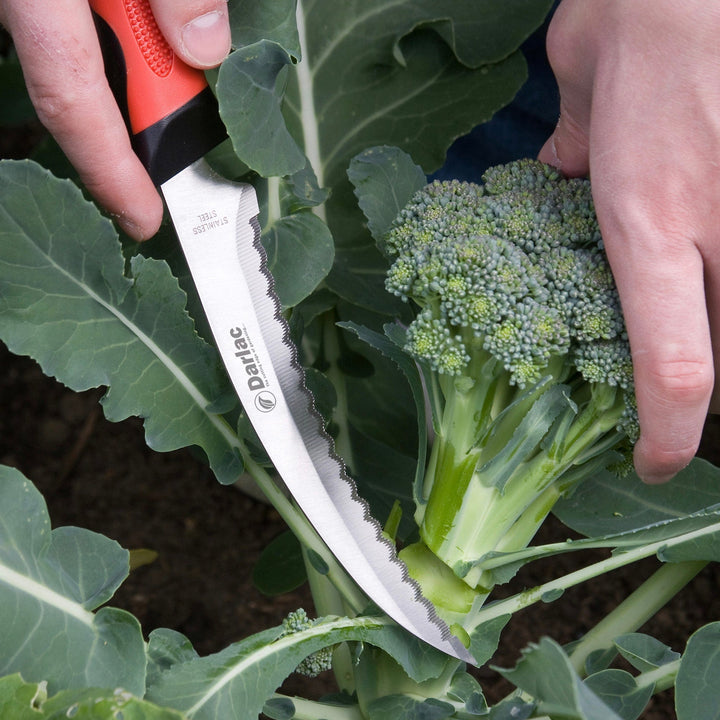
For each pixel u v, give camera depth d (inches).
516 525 21.6
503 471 20.8
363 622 21.0
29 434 31.3
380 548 20.9
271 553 26.0
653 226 19.3
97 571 20.0
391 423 26.3
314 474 20.9
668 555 21.9
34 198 19.7
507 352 20.0
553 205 20.9
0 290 20.0
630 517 24.0
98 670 19.5
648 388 19.6
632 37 19.5
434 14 24.0
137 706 19.1
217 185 20.7
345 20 24.1
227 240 20.7
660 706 27.2
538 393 20.7
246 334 20.8
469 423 20.8
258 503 30.2
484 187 21.5
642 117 19.4
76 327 20.4
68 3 19.3
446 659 21.3
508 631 28.4
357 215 24.7
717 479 23.7
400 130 24.6
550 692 19.1
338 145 24.6
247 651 20.2
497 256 20.1
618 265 19.6
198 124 20.4
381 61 24.2
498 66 24.3
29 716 18.7
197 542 29.6
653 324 19.4
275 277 22.5
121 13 19.8
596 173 19.8
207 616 28.7
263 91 20.9
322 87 24.4
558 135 21.6
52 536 20.1
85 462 30.9
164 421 21.2
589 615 28.5
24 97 28.0
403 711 21.5
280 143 21.2
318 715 22.2
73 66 19.5
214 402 21.5
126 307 20.7
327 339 25.5
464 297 20.1
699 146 19.1
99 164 20.2
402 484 25.3
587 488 24.3
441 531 21.2
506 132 27.3
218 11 19.8
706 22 18.9
